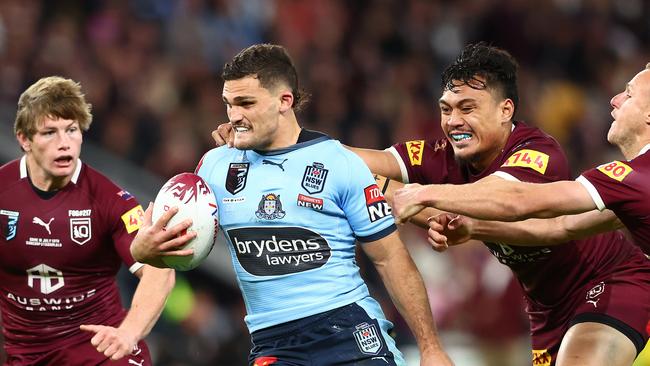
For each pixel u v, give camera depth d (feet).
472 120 64.80
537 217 59.41
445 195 58.18
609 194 59.16
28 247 64.08
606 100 190.29
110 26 154.51
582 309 67.15
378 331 59.47
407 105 168.04
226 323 119.55
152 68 152.46
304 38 170.50
